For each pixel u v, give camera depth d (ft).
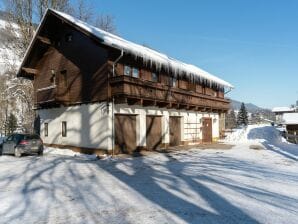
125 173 38.01
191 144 83.71
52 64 72.28
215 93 101.55
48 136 73.31
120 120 59.98
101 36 54.24
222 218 19.99
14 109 120.57
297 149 73.31
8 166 44.80
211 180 33.09
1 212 21.79
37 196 26.32
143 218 20.06
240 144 88.84
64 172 38.86
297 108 258.98
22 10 96.94
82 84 63.16
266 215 20.67
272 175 36.78
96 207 22.82
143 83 59.11
